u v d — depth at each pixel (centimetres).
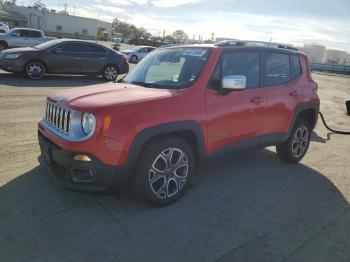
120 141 329
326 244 334
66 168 342
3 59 1269
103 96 363
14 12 7456
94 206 372
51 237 315
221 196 418
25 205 364
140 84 432
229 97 419
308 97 540
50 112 388
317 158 601
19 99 896
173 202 391
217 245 321
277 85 493
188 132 388
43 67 1302
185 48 453
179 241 322
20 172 443
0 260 281
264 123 471
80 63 1385
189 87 389
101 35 7550
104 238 318
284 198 426
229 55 430
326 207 411
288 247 325
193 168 399
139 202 387
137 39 6494
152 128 345
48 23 7219
